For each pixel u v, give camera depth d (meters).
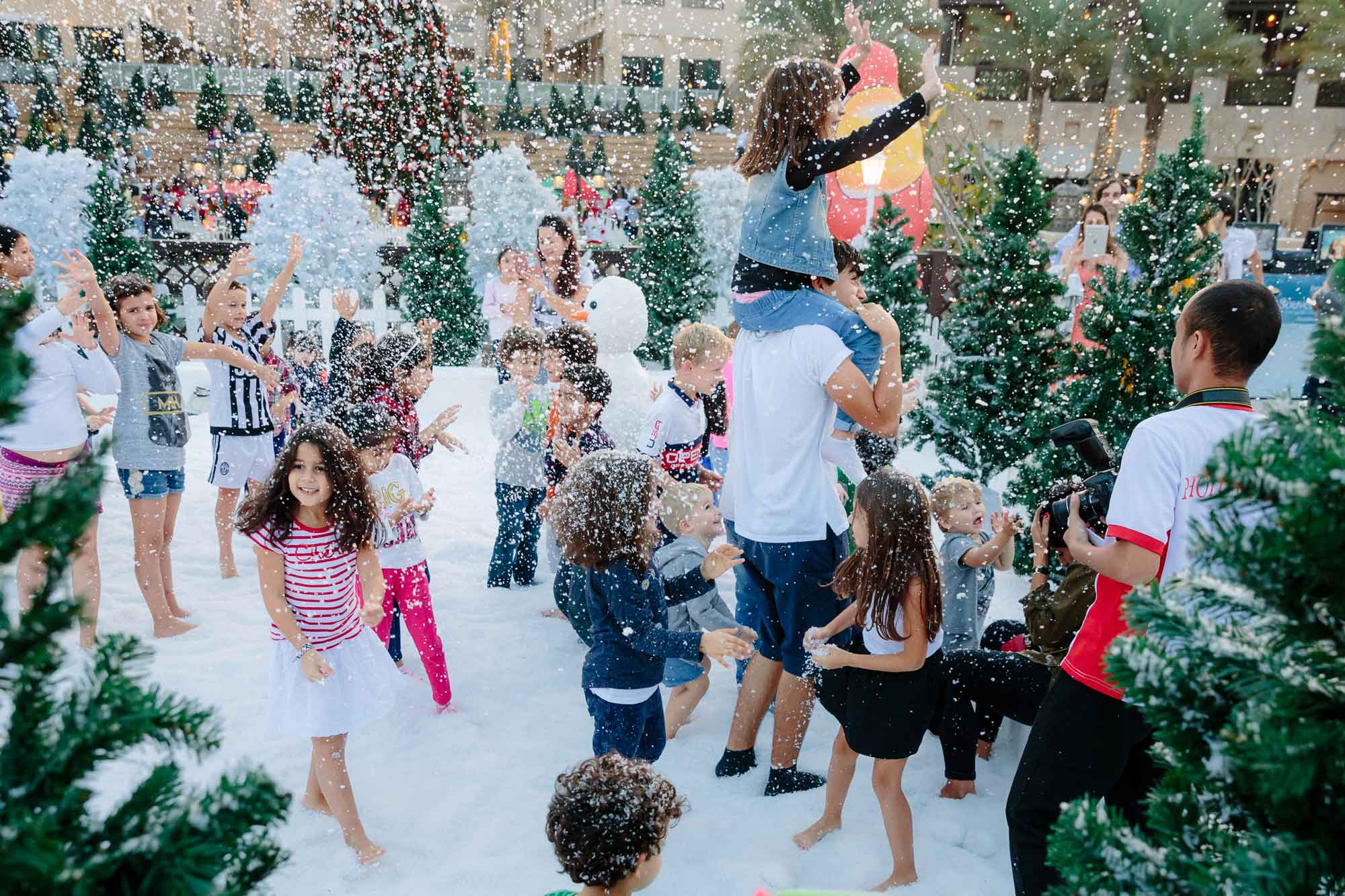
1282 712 0.83
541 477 4.77
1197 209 3.94
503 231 10.35
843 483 4.34
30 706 0.83
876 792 2.69
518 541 4.96
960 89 22.09
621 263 11.59
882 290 6.47
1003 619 4.08
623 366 5.09
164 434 4.15
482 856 2.81
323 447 2.73
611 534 2.71
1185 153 3.95
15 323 0.80
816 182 2.86
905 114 2.70
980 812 3.06
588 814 1.87
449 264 9.70
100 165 9.28
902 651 2.65
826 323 2.86
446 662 4.11
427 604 3.63
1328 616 0.85
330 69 11.45
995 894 2.64
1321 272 12.77
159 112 24.34
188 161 23.72
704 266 10.73
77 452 3.78
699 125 26.48
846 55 3.28
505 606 4.76
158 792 0.87
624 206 18.30
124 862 0.81
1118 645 0.98
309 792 3.02
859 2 23.95
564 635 4.43
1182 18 25.00
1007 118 27.33
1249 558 0.85
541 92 28.12
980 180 11.94
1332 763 0.80
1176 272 3.93
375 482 3.50
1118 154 26.77
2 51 24.53
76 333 3.77
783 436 2.96
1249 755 0.83
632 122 26.05
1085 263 7.59
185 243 10.69
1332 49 25.59
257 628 4.39
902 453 7.22
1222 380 2.06
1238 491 0.88
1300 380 7.12
